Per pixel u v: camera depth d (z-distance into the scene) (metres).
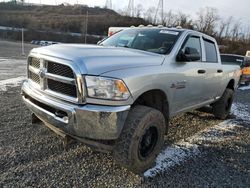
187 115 6.31
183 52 4.07
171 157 3.94
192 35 4.51
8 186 2.87
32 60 3.53
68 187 2.97
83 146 3.93
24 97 3.70
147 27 4.87
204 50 4.86
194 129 5.38
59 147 3.86
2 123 4.59
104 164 3.51
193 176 3.45
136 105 3.32
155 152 3.49
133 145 3.09
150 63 3.44
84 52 3.15
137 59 3.38
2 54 21.03
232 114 6.88
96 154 3.73
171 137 4.79
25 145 3.82
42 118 3.30
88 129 2.88
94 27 78.25
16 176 3.06
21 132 4.27
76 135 2.99
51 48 3.35
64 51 3.16
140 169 3.33
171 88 3.71
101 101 2.84
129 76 2.99
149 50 4.06
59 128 3.11
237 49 44.69
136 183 3.16
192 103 4.57
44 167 3.31
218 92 5.59
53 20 87.88
